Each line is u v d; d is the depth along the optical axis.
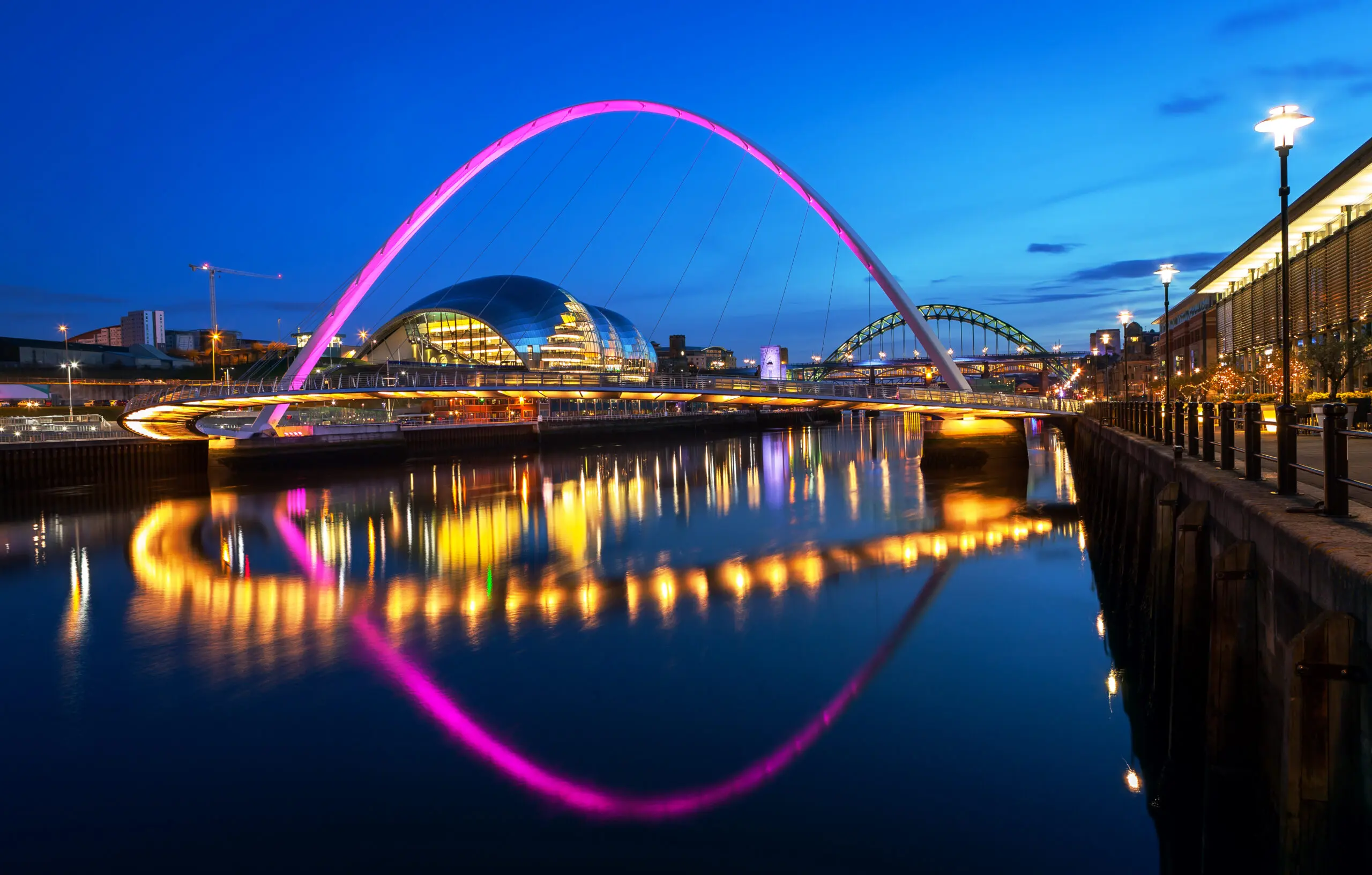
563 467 73.62
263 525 41.19
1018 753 13.56
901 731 14.57
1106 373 145.00
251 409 82.50
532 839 11.47
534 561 30.64
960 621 21.38
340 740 14.91
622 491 53.47
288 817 12.24
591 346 161.75
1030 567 28.09
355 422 94.00
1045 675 17.25
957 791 12.36
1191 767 11.13
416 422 96.94
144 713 16.38
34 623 23.14
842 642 19.81
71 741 15.07
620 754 14.04
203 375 130.12
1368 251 53.19
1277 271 71.88
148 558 32.72
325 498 52.06
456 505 48.09
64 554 33.72
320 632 21.80
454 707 16.31
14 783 13.48
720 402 54.97
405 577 28.31
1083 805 11.80
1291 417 9.73
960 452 61.22
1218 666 8.73
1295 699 5.92
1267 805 8.36
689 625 21.58
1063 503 44.06
